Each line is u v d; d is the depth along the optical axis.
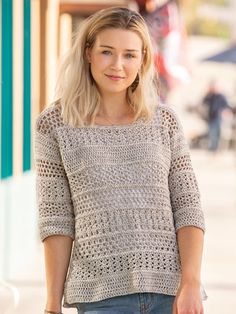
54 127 4.35
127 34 4.30
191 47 50.50
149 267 4.17
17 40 11.25
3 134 11.11
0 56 10.62
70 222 4.32
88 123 4.33
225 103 34.88
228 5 52.00
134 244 4.18
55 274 4.26
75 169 4.29
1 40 10.92
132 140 4.33
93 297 4.18
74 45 4.41
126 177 4.26
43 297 9.73
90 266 4.21
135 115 4.39
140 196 4.24
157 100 4.46
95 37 4.33
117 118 4.40
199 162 32.50
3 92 11.09
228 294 10.08
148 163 4.30
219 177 26.45
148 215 4.23
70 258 4.32
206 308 9.30
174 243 4.25
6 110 11.12
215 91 35.12
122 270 4.17
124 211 4.21
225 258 12.77
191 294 4.09
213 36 51.62
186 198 4.37
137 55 4.34
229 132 35.72
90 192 4.25
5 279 10.55
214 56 26.00
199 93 42.12
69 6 17.55
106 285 4.17
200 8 51.84
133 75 4.34
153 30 14.46
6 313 5.21
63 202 4.33
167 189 4.32
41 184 4.37
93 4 17.58
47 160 4.36
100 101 4.39
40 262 12.16
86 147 4.29
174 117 4.45
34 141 4.42
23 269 11.57
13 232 11.15
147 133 4.37
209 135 34.84
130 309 4.16
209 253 13.22
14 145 11.22
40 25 13.28
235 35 51.66
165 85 14.52
